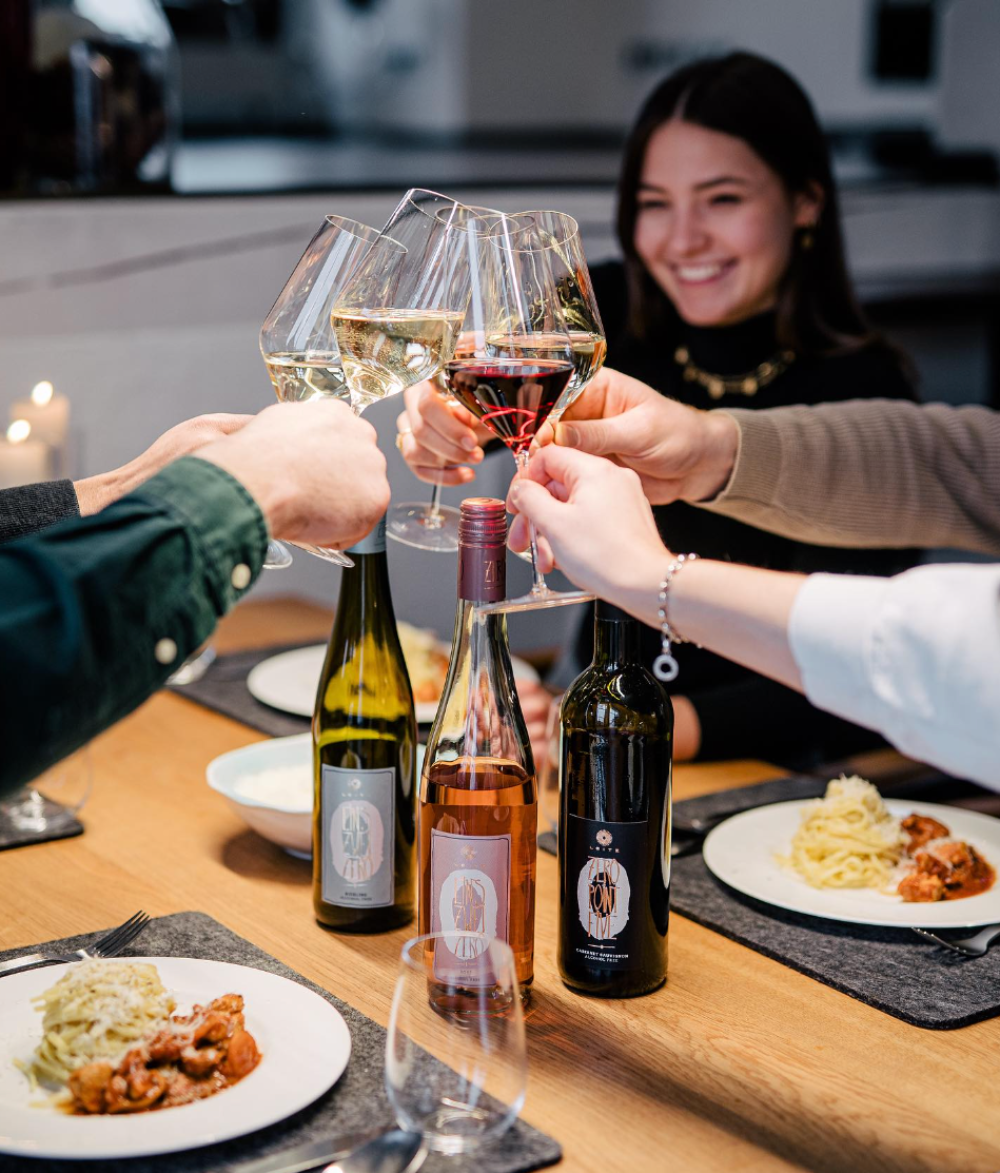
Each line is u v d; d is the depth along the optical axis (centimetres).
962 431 164
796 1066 96
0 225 278
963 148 438
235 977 101
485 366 103
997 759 80
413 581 220
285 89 515
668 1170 84
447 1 472
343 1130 85
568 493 103
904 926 114
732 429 146
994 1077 95
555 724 146
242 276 307
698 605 91
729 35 492
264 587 301
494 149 479
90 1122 83
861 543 164
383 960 111
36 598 76
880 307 372
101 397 294
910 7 485
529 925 104
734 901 122
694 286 222
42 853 133
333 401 98
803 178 216
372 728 115
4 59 275
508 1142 85
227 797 130
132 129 291
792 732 179
